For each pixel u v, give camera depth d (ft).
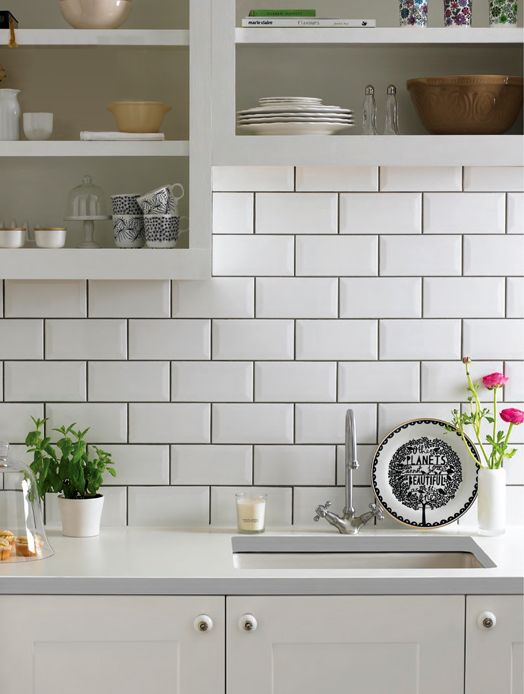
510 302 8.23
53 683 6.64
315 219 8.16
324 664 6.69
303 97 7.59
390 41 7.45
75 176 7.79
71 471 7.81
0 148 7.36
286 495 8.25
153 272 7.38
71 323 8.18
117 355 8.20
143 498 8.23
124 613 6.63
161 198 7.38
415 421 8.15
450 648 6.70
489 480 7.86
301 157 7.39
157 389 8.21
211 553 7.29
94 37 7.36
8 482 7.27
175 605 6.64
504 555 7.28
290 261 8.18
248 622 6.61
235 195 8.14
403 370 8.25
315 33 7.41
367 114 7.59
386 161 7.42
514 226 8.20
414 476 8.14
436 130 7.61
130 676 6.66
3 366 8.18
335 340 8.22
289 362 8.23
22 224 7.84
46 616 6.61
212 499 8.25
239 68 7.72
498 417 8.27
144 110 7.36
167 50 7.51
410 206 8.16
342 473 8.26
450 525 8.23
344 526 7.91
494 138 7.43
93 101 7.65
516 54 7.72
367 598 6.66
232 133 7.35
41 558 7.13
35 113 7.41
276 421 8.23
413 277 8.20
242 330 8.20
